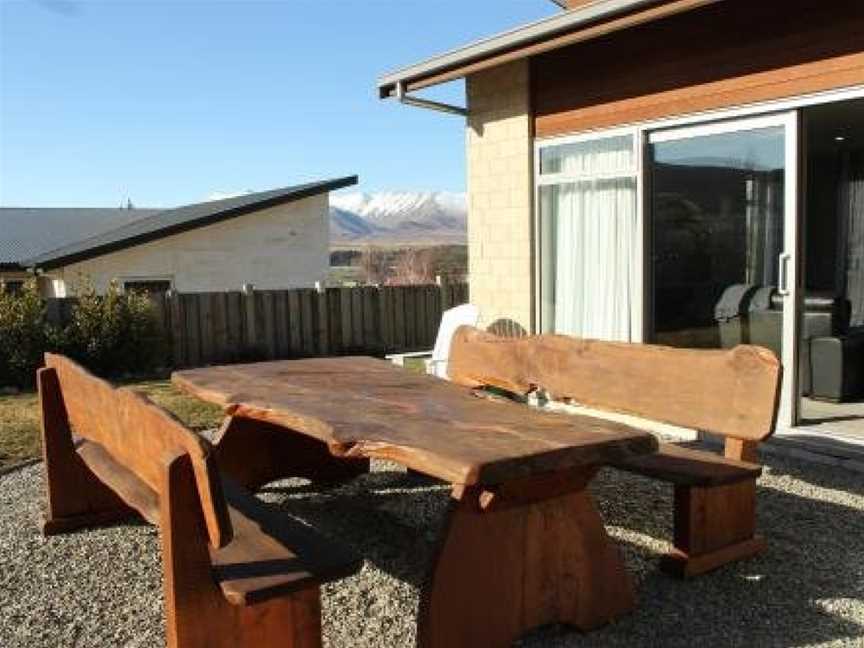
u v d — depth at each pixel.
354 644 3.01
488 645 2.85
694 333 6.32
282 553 2.61
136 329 10.62
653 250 6.59
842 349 6.73
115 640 3.07
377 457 2.77
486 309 8.11
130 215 23.50
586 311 7.15
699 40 6.03
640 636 3.01
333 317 13.03
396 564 3.77
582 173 7.07
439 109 7.99
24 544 4.10
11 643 3.05
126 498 3.37
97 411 3.34
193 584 2.41
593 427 2.96
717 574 3.53
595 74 6.84
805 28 5.38
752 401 3.53
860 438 5.32
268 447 4.75
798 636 2.97
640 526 4.14
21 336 9.72
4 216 23.27
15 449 6.29
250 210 16.30
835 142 10.66
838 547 3.81
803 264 5.68
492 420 3.11
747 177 5.86
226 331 12.10
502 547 2.87
